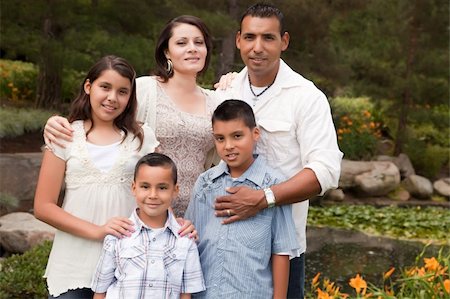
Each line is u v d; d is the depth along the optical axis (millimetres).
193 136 3568
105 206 3188
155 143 3359
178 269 3119
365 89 13703
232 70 11781
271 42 3377
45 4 10383
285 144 3438
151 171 3096
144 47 10250
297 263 3594
